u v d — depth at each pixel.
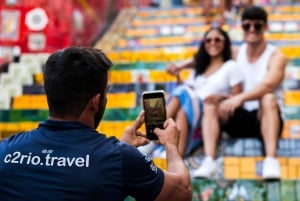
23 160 2.01
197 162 4.91
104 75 2.13
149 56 8.09
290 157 5.01
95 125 2.20
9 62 7.52
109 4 11.35
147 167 2.05
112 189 1.98
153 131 2.39
